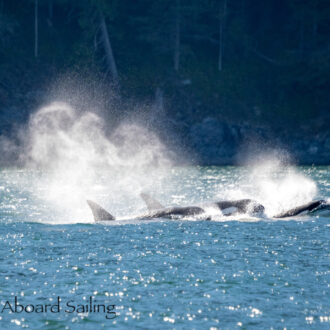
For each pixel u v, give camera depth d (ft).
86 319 114.93
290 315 115.75
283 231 209.36
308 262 157.69
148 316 116.16
